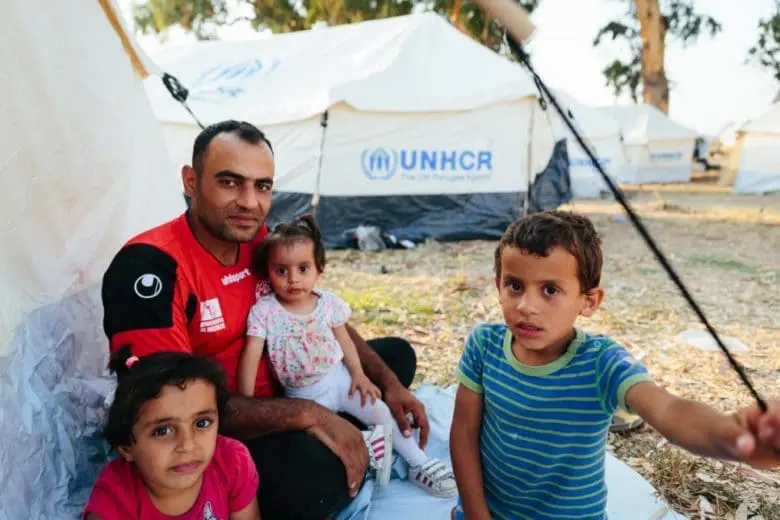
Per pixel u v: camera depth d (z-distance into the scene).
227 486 1.86
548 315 1.55
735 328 5.15
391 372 2.67
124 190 2.67
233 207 2.05
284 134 8.61
